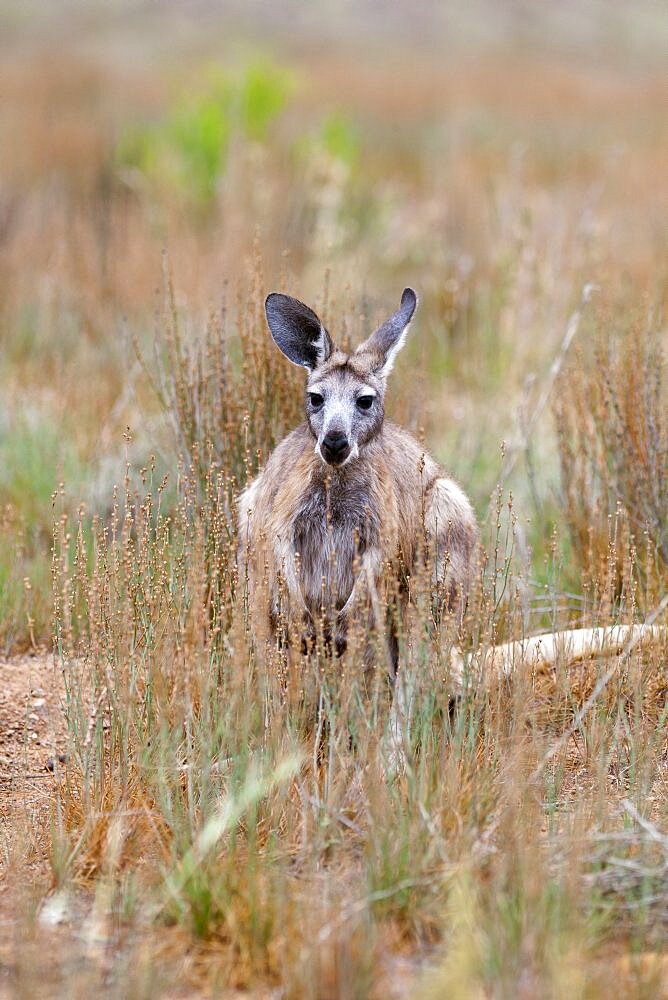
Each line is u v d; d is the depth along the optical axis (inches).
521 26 3395.7
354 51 2851.9
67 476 518.0
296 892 279.3
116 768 332.5
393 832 289.7
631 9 3634.4
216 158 953.5
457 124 1488.7
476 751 324.8
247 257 523.5
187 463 446.9
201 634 323.0
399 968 258.1
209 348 458.0
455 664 353.1
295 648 339.9
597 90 2032.5
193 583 332.2
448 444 550.6
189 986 255.0
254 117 1079.6
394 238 852.6
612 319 530.0
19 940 262.1
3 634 434.3
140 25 3036.4
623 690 360.8
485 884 278.1
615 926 270.2
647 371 457.7
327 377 387.5
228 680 337.7
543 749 331.3
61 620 417.1
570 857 277.1
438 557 392.5
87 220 860.6
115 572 351.6
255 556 359.3
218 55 2554.1
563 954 247.6
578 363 488.7
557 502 472.4
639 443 447.5
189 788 310.0
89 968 258.2
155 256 765.3
